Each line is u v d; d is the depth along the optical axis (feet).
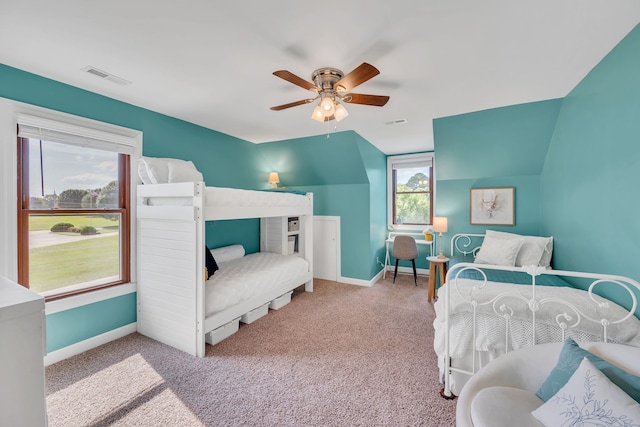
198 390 6.18
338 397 5.97
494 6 4.55
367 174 13.97
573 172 8.11
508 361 4.54
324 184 15.55
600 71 6.32
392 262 17.17
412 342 8.38
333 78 6.59
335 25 5.04
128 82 7.36
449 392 5.92
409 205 16.88
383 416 5.43
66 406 5.68
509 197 12.16
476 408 3.78
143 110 9.21
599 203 6.63
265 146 14.28
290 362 7.31
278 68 6.59
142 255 8.80
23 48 5.79
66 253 7.79
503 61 6.29
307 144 13.41
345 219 14.98
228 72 6.82
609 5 4.52
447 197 13.34
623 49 5.47
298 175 15.55
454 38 5.41
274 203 10.89
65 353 7.46
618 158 5.81
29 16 4.75
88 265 8.24
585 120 7.19
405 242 14.21
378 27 5.08
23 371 2.32
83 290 8.02
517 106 9.03
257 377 6.66
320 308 11.19
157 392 6.12
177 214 7.83
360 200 14.56
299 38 5.43
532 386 4.35
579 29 5.16
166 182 8.65
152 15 4.76
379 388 6.26
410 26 5.05
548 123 9.46
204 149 11.47
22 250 7.00
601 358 4.04
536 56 6.09
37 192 7.26
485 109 9.30
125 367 7.04
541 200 11.45
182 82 7.36
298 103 6.89
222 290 8.53
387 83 7.38
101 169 8.46
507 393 4.07
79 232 8.04
